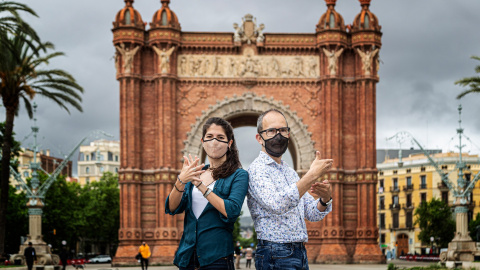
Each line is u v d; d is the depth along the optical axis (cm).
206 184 1165
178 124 7319
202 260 1125
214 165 1188
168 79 7219
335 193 7194
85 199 12912
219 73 7381
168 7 7431
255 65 7400
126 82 7200
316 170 1114
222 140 1171
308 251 7188
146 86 7331
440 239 12275
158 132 7206
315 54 7450
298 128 7350
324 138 7294
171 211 1163
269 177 1168
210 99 7369
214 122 1182
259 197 1142
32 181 6212
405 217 14612
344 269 5572
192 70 7369
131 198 7112
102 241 15075
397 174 14925
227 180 1148
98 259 12162
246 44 7431
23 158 17450
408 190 14600
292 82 7406
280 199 1115
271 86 7412
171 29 7256
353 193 7288
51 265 5781
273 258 1166
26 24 4856
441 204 12419
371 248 7100
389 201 15025
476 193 14012
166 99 7219
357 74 7344
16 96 5888
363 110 7269
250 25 7450
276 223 1172
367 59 7281
